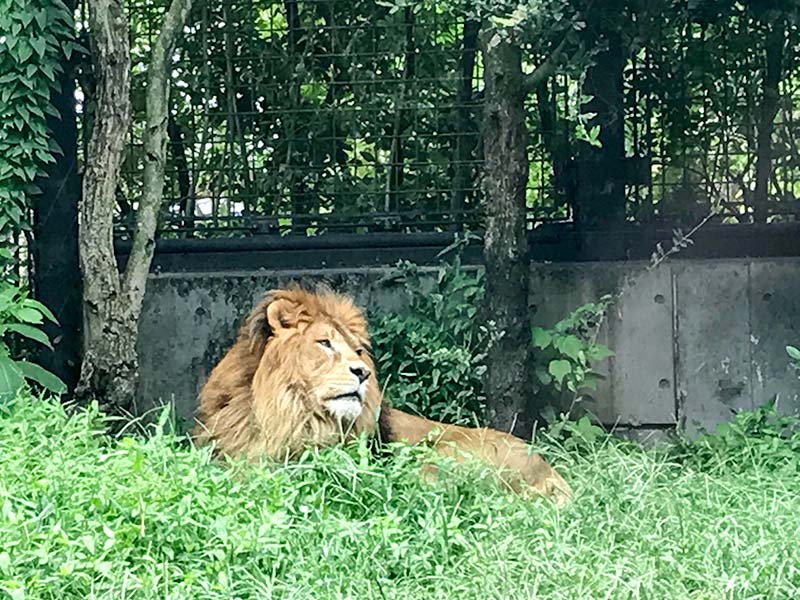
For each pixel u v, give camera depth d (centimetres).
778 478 668
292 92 910
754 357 859
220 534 491
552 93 885
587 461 688
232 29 909
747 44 876
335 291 878
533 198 896
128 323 780
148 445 589
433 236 898
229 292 880
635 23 794
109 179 774
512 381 788
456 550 538
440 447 666
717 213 888
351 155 912
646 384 863
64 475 539
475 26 893
